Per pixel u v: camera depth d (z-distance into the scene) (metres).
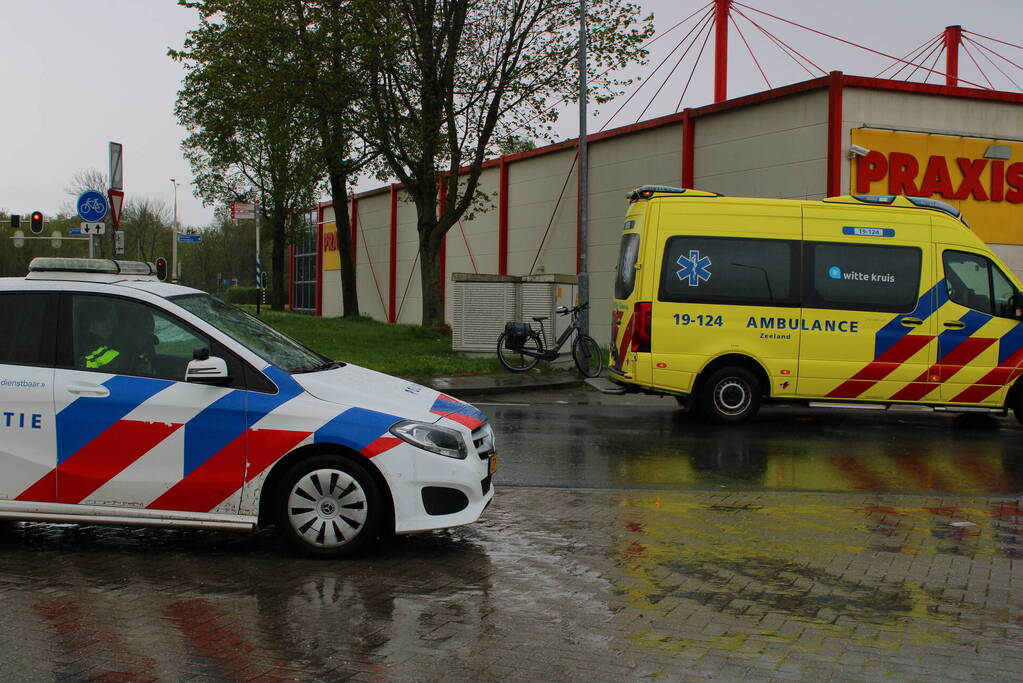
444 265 31.34
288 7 22.16
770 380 11.70
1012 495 7.92
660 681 3.93
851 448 10.27
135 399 5.66
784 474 8.72
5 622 4.55
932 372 11.69
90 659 4.10
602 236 23.47
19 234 37.88
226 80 23.31
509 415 12.55
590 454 9.57
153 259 63.09
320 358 6.49
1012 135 18.56
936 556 5.91
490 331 19.88
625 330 12.12
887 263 11.68
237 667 4.04
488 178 28.34
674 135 21.17
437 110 24.08
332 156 25.28
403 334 25.17
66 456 5.68
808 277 11.66
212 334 5.79
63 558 5.67
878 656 4.25
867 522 6.78
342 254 34.16
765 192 19.06
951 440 11.00
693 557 5.80
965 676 4.04
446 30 23.19
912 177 17.97
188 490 5.65
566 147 24.80
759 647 4.34
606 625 4.60
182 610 4.76
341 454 5.70
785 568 5.61
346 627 4.54
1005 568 5.67
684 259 11.68
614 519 6.75
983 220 18.47
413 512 5.64
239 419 5.64
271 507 5.78
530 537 6.23
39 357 5.78
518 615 4.73
